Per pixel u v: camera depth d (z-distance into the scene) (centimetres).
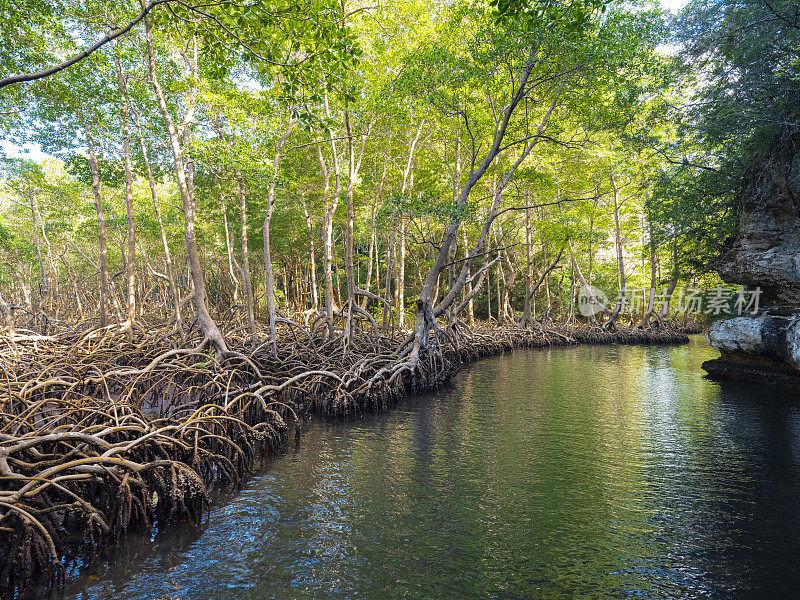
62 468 543
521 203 3322
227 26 793
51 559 515
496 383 1900
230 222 3181
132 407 773
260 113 1554
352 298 1750
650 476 884
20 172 2831
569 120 1891
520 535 656
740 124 1434
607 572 566
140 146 2145
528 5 745
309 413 1361
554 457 990
